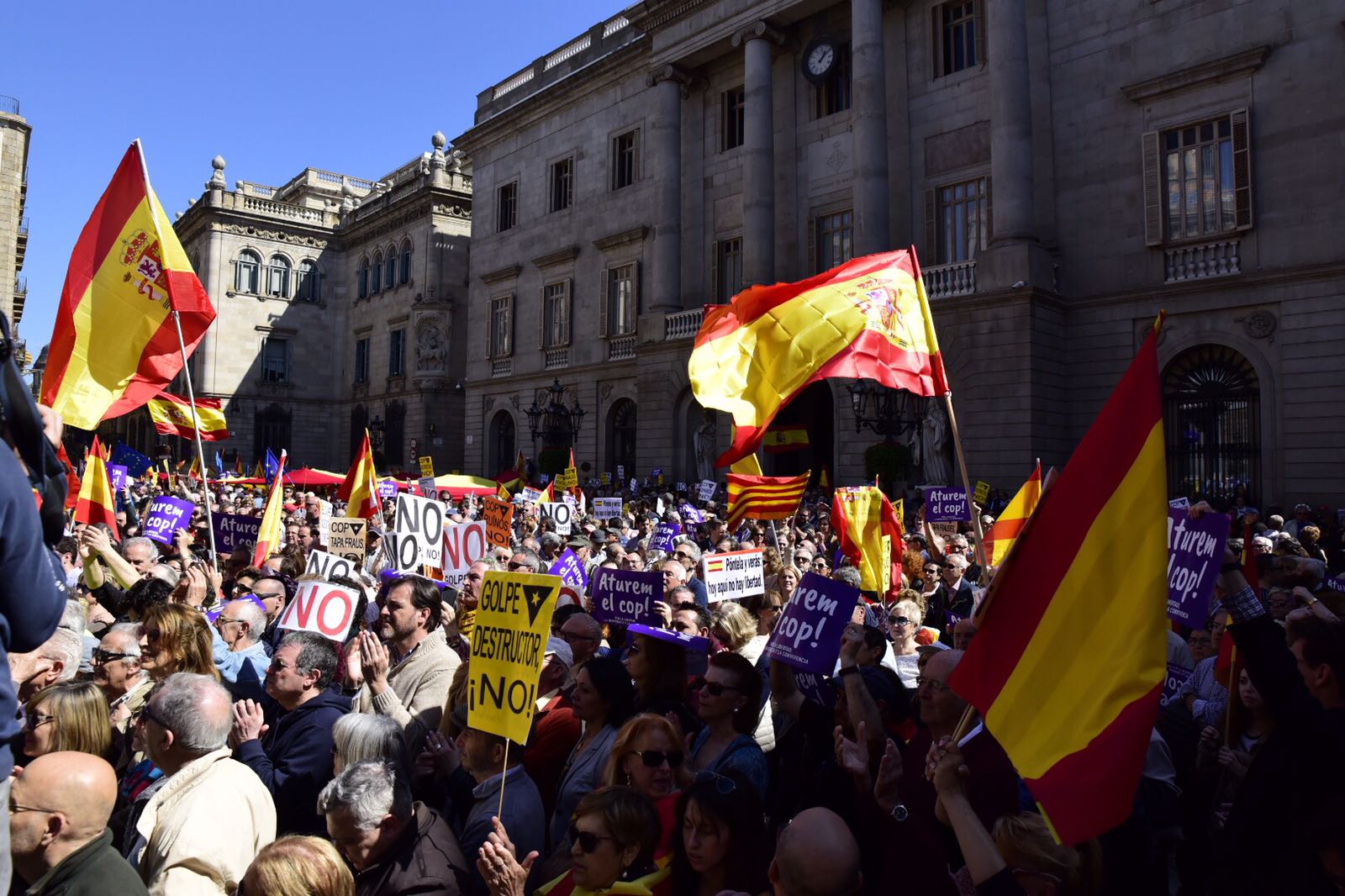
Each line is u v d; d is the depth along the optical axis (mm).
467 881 4195
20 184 41469
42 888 3334
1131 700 3391
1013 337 24734
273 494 11359
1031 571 3809
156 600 7648
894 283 6941
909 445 26547
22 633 2410
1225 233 23250
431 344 53500
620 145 38875
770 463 33531
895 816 4250
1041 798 3428
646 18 35250
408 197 55625
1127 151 25062
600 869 3820
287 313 61938
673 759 4527
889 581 10641
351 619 6445
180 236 65062
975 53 28125
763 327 6910
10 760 2441
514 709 4398
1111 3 25484
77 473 19984
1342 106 21781
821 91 31734
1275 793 3842
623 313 37844
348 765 4309
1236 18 23375
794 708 6016
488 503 12297
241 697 6477
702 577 10758
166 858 3855
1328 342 21609
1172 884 6867
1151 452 3639
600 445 38094
